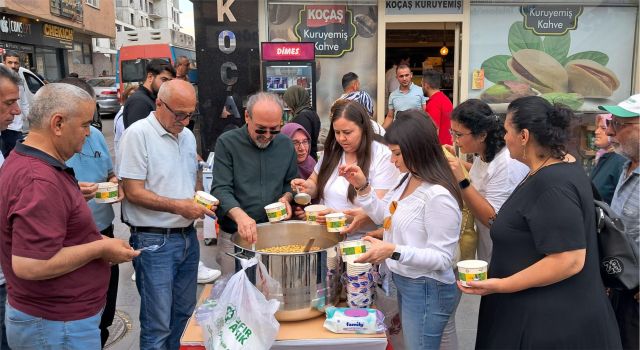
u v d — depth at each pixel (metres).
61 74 19.64
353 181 2.36
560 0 6.43
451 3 6.38
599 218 2.00
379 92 6.59
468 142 2.60
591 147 6.24
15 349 1.98
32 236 1.76
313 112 4.62
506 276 1.96
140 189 2.59
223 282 2.15
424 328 2.16
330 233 2.40
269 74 6.07
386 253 2.00
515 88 6.63
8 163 1.88
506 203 2.01
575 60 6.59
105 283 2.09
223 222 2.68
